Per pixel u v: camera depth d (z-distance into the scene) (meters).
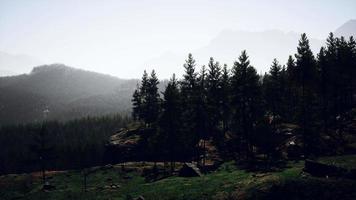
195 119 64.38
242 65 62.75
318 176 38.75
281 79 73.25
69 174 69.88
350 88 66.25
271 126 63.88
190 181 49.81
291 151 55.81
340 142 54.78
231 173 50.72
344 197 33.22
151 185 52.16
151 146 70.62
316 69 64.06
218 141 71.06
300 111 56.34
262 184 39.50
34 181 67.81
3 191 62.88
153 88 84.44
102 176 65.50
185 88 71.56
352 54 66.94
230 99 63.06
